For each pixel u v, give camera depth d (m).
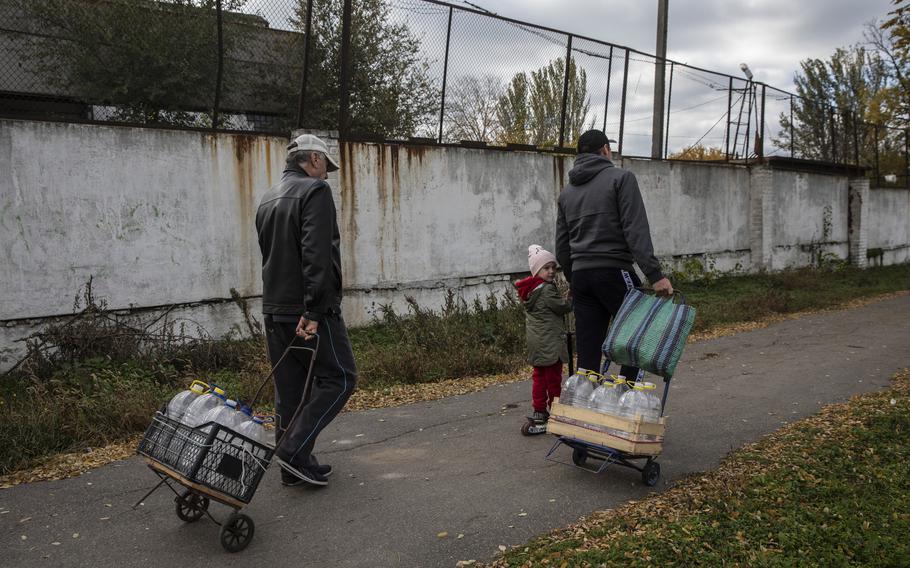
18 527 3.44
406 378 6.97
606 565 2.91
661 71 15.98
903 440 4.79
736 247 16.98
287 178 3.82
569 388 4.16
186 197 7.86
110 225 7.34
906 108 19.84
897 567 3.01
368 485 4.05
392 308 9.69
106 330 6.96
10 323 6.77
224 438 3.08
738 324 11.00
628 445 3.74
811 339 9.53
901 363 7.74
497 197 11.01
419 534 3.36
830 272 19.00
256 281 8.45
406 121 10.11
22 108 7.99
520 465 4.41
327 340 3.79
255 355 7.11
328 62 9.36
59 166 6.98
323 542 3.28
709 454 4.58
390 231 9.66
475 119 10.82
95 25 8.09
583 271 4.48
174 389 6.16
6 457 4.36
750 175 17.33
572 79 12.15
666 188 14.81
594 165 4.51
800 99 19.33
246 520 3.23
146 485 4.02
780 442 4.76
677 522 3.36
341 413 5.78
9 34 7.74
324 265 3.55
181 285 7.87
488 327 8.84
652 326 3.96
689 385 6.77
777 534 3.22
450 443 4.92
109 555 3.14
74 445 4.70
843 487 3.83
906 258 24.95
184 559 3.11
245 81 8.91
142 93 8.49
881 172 25.81
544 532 3.37
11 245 6.75
